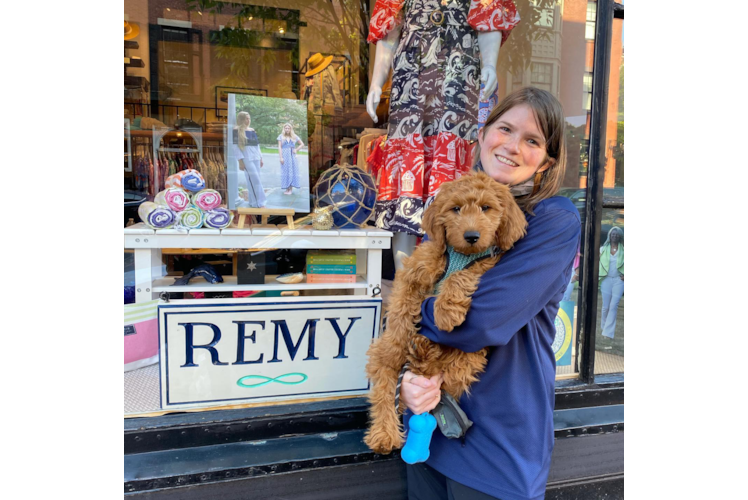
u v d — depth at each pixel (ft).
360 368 5.49
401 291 3.67
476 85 6.21
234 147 5.82
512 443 3.48
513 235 3.21
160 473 4.47
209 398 5.06
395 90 6.22
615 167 6.47
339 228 6.05
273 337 5.18
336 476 4.93
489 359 3.56
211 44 7.80
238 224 5.72
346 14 8.53
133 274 5.32
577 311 6.28
